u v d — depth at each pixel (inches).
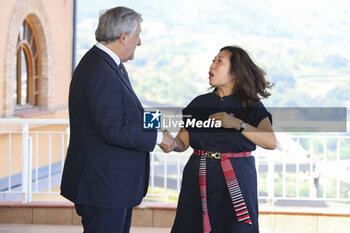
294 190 762.8
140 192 103.7
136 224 168.9
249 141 103.3
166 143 102.6
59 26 387.5
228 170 101.9
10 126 289.9
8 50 289.3
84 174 98.2
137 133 97.0
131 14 100.2
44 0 350.3
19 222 171.8
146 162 107.0
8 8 288.5
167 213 167.9
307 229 163.8
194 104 107.7
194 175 105.3
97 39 101.4
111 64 98.6
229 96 105.8
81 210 102.0
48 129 358.0
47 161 357.4
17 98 326.0
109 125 94.4
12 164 298.8
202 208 102.7
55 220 171.3
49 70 354.3
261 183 593.6
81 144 98.8
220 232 103.5
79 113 98.7
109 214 99.3
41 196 306.5
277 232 163.8
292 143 183.6
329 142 758.5
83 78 97.7
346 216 162.1
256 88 105.5
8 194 262.1
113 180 98.0
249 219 100.3
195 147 106.1
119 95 97.0
